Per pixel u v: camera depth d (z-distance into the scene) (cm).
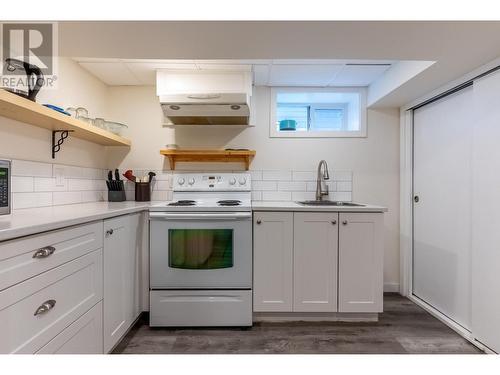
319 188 254
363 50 154
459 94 203
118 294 169
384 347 177
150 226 199
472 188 183
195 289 200
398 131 269
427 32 135
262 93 267
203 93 214
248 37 141
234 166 267
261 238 204
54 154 189
